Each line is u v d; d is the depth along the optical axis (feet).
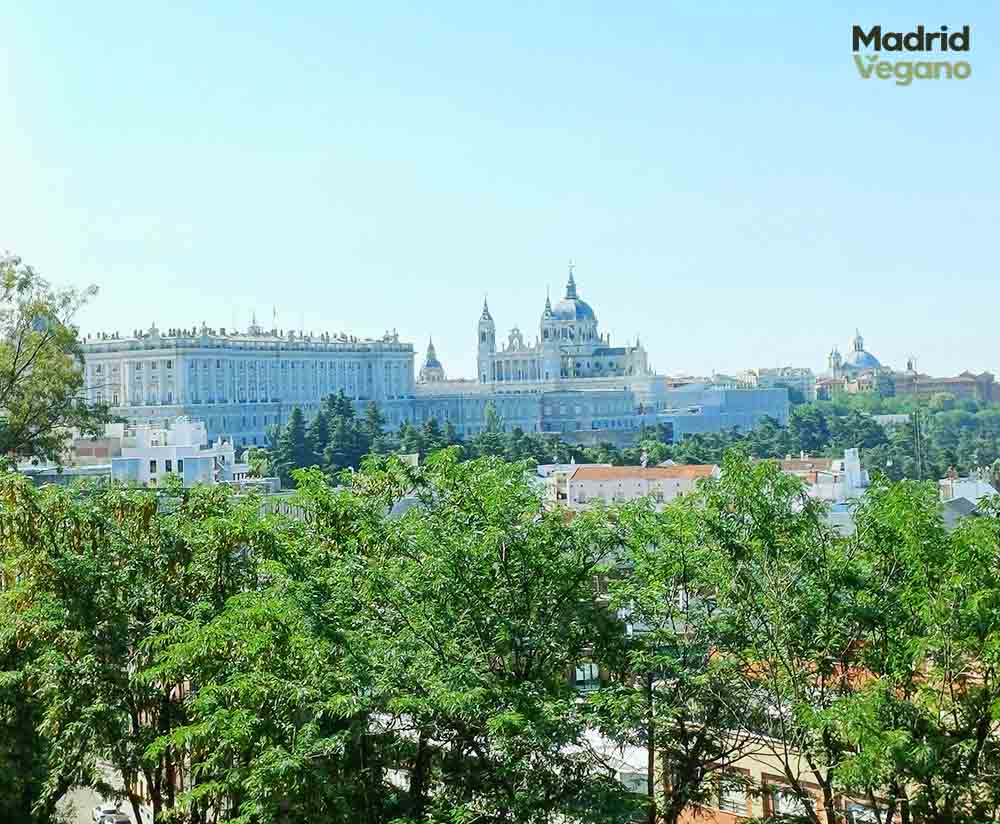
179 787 244.83
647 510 212.84
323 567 207.31
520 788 182.09
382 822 192.54
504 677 191.72
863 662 190.70
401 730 188.96
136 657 214.28
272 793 174.70
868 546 199.00
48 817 229.45
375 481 233.35
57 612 209.67
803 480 204.54
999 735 186.50
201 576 226.99
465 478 211.20
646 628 209.05
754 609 190.29
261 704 181.88
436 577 193.36
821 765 188.24
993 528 190.08
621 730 189.88
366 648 183.32
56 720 206.59
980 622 175.42
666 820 191.72
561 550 199.72
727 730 194.70
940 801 188.24
